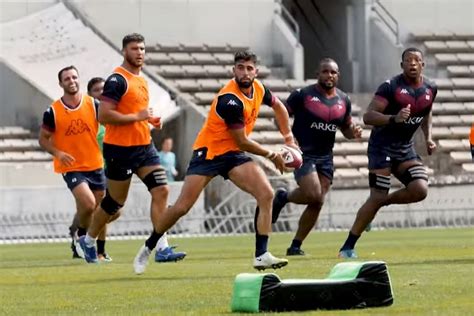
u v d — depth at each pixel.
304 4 107.56
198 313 24.78
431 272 34.47
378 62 102.00
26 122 83.38
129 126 40.91
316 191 46.97
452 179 81.81
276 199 48.28
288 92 93.31
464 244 53.78
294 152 35.69
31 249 59.00
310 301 24.41
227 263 42.00
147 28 97.12
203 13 98.75
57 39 89.94
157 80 86.69
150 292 30.11
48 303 28.02
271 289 24.36
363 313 23.80
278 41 99.75
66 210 71.31
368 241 58.38
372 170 44.44
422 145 89.38
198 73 93.19
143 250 36.22
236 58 34.50
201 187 35.09
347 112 47.59
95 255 44.47
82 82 85.69
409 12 105.06
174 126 83.12
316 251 50.44
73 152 45.84
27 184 74.62
